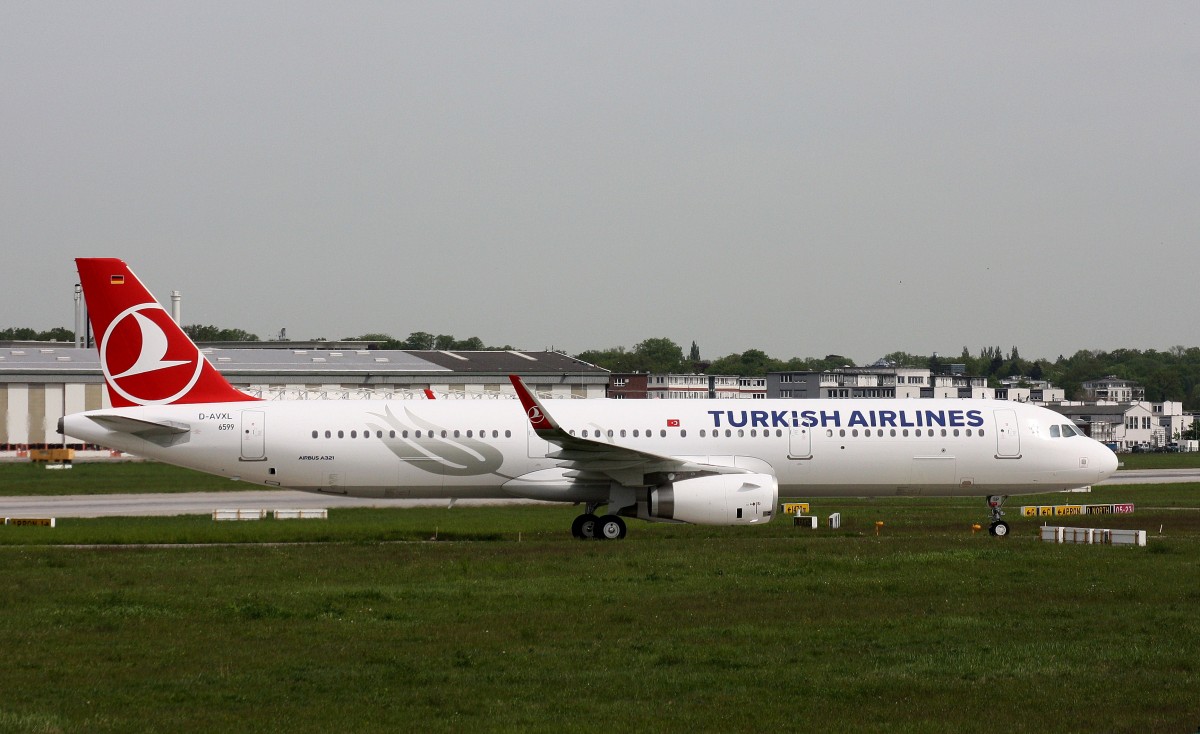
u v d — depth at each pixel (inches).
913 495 3905.0
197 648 1872.5
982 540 3486.7
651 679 1665.8
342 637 1952.5
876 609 2203.5
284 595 2346.2
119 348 3703.3
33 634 1978.3
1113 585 2475.4
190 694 1584.6
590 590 2412.6
